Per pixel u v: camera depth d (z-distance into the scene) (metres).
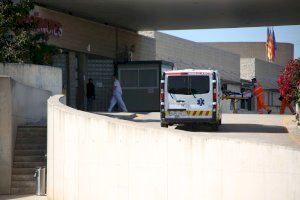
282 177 19.69
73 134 30.66
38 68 52.06
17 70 51.56
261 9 78.31
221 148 21.19
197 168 21.97
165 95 51.41
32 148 43.25
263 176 20.06
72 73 79.19
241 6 76.50
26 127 44.50
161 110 51.41
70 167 31.00
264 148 20.08
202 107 50.91
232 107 100.06
